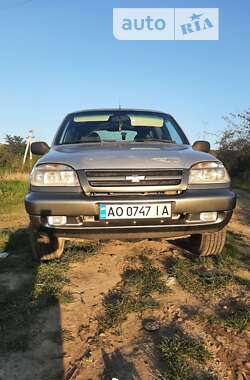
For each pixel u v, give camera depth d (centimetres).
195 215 378
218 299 350
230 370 250
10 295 359
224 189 390
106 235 380
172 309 332
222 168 399
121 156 384
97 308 337
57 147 464
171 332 295
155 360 262
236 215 800
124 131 511
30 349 277
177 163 384
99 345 281
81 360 264
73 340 289
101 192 372
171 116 571
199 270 417
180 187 377
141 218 367
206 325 304
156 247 507
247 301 344
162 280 390
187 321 310
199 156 401
